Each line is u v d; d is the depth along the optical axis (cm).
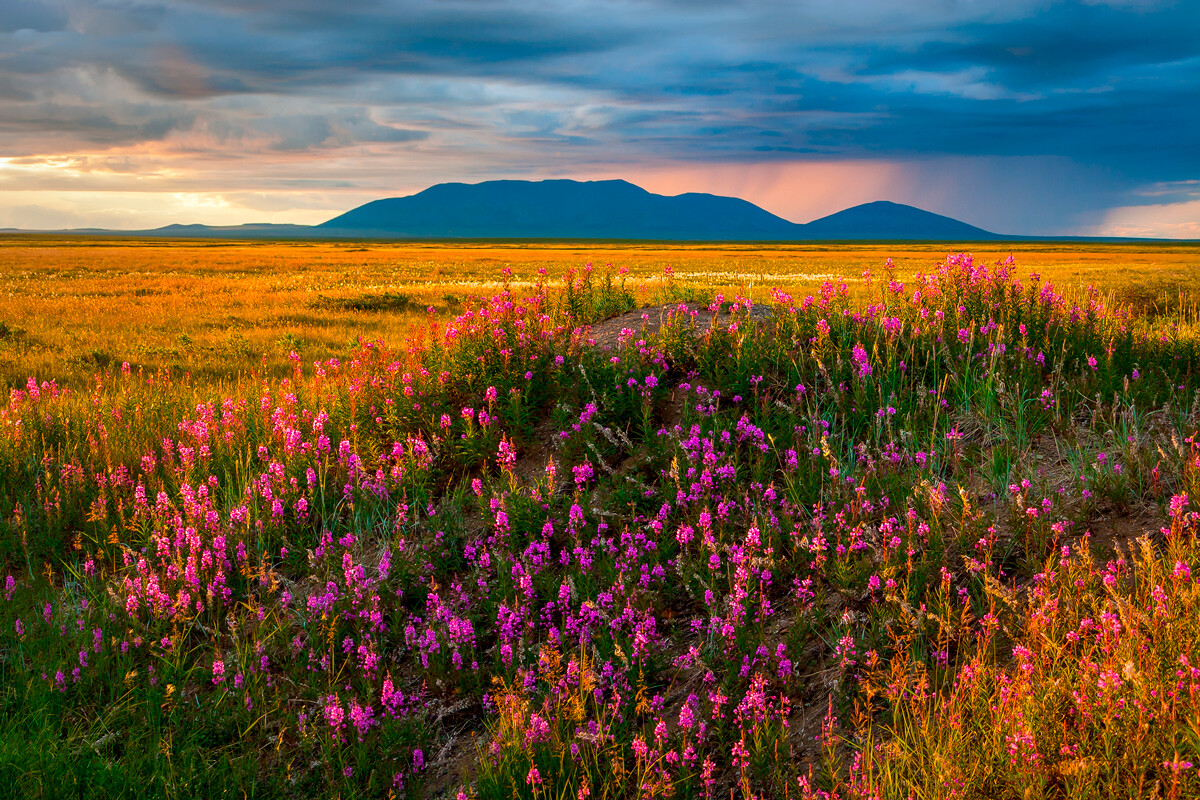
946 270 833
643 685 392
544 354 772
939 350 684
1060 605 359
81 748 381
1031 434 577
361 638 469
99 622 489
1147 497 452
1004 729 289
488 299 1002
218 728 408
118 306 2433
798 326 747
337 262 6219
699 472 566
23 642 471
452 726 411
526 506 536
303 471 668
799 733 356
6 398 995
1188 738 259
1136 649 299
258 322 2055
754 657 392
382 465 667
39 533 620
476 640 463
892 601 389
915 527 452
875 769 313
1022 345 704
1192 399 582
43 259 6066
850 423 623
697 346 782
